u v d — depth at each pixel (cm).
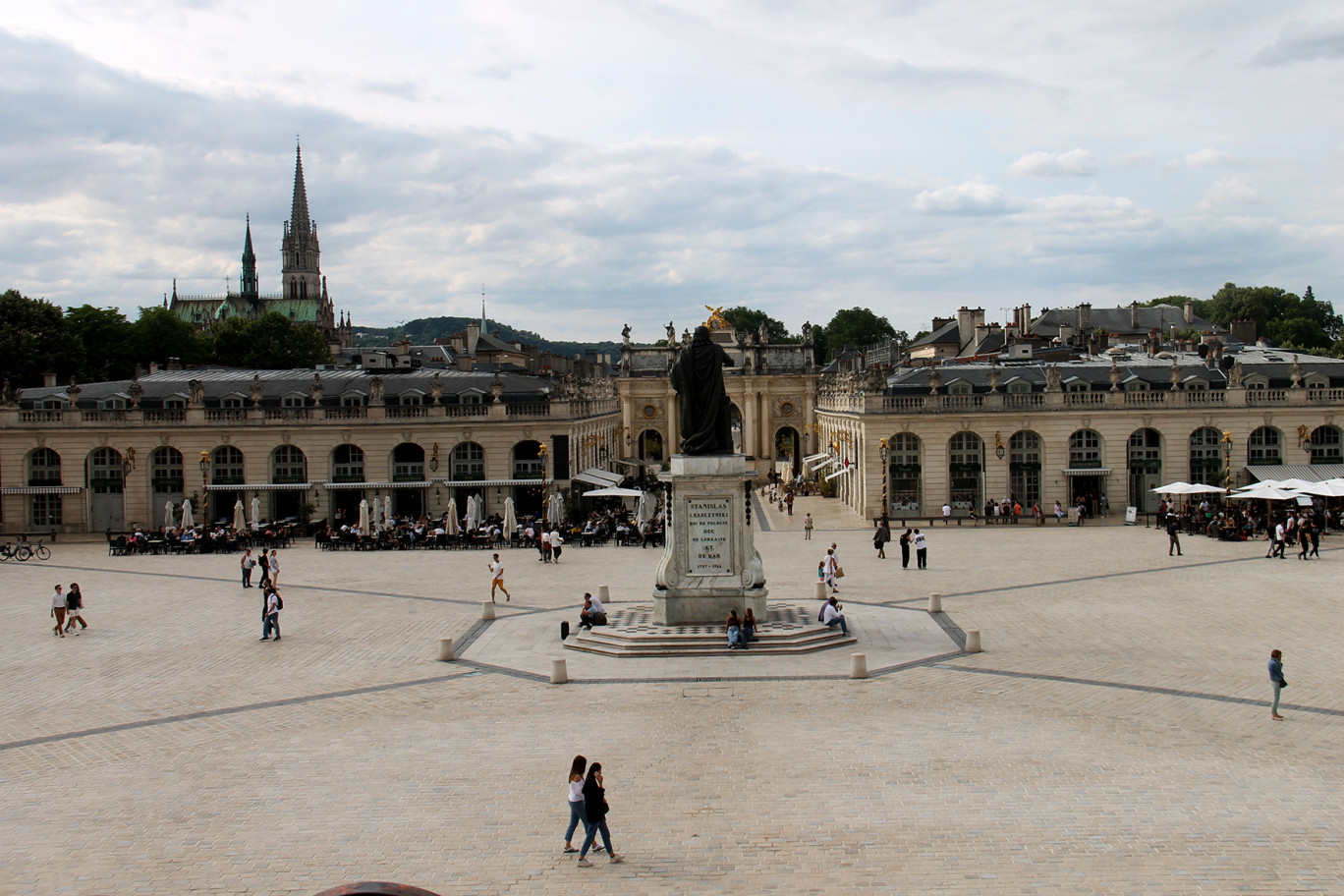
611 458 12662
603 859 2062
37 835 2227
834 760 2606
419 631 4316
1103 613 4450
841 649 3819
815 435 14338
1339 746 2666
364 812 2322
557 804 2358
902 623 4291
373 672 3625
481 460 8606
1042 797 2345
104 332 13225
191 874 2028
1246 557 6084
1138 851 2064
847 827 2198
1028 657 3669
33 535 8525
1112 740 2738
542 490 8500
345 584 5669
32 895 1950
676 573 4072
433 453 8550
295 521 8475
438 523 7938
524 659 3762
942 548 6812
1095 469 8469
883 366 11050
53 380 9894
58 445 8631
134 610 4947
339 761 2669
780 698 3192
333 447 8600
